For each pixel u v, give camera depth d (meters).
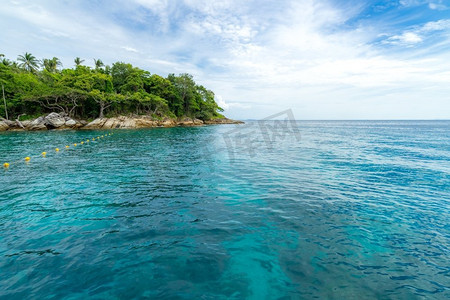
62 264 4.35
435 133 43.19
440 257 4.61
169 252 4.76
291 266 4.32
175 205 7.32
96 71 61.62
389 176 11.00
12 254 4.65
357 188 9.09
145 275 4.07
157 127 58.00
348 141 27.98
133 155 17.09
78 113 56.56
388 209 7.01
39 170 12.23
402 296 3.59
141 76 67.62
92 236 5.40
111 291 3.69
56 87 49.50
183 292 3.68
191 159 15.45
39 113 50.75
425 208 7.09
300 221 6.19
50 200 7.75
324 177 10.80
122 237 5.36
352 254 4.70
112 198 7.95
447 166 13.32
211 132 43.94
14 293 3.62
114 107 58.88
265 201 7.66
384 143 25.66
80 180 10.29
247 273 4.13
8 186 9.35
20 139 27.97
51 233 5.54
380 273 4.12
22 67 62.22
